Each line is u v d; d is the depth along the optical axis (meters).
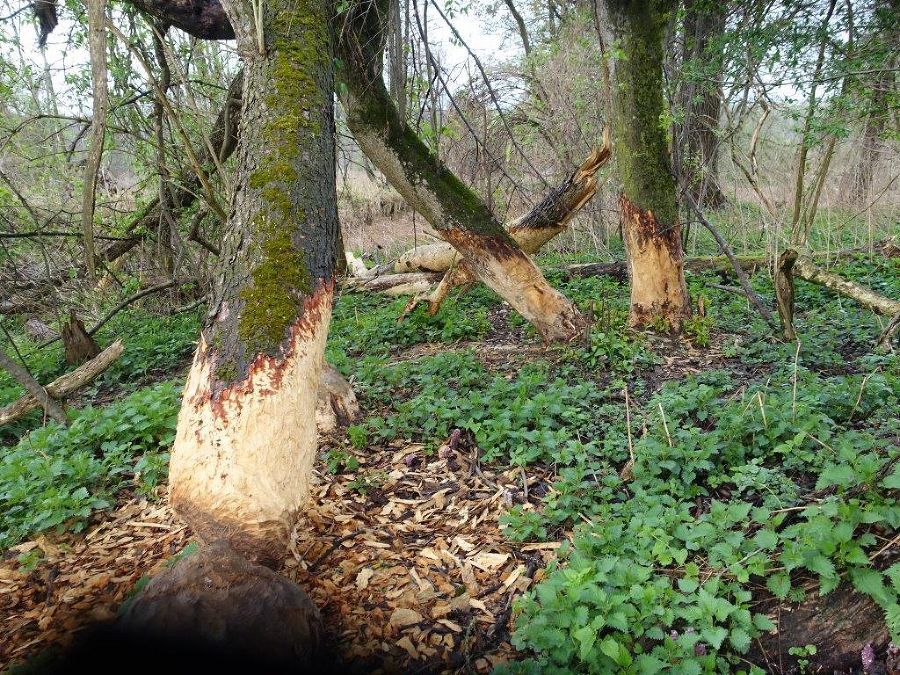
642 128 6.04
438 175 5.66
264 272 2.95
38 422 5.84
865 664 2.15
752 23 5.47
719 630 2.29
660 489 3.37
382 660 2.55
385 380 5.50
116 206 10.10
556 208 6.82
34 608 2.94
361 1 4.82
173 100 8.09
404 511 3.64
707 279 8.31
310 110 3.41
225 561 2.29
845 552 2.30
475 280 7.34
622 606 2.44
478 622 2.74
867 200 8.45
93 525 3.66
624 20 5.78
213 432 2.65
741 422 3.79
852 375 4.88
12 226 7.76
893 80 5.27
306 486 2.82
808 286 7.77
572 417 4.31
